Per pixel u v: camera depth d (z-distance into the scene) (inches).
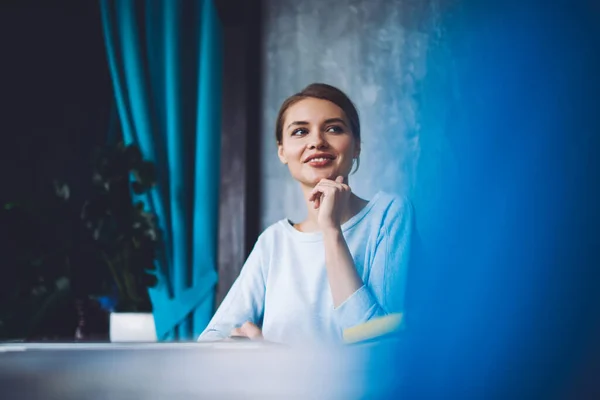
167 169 100.7
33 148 114.0
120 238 90.1
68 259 89.4
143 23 103.9
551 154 85.2
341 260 41.1
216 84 99.7
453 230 80.7
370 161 95.4
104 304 96.7
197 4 102.3
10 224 90.2
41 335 89.8
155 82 102.5
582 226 73.8
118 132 108.7
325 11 101.0
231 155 98.6
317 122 49.5
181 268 97.7
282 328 45.2
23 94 115.0
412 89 96.1
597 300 53.1
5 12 116.3
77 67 115.7
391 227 46.4
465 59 94.3
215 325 47.9
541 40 91.3
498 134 90.2
